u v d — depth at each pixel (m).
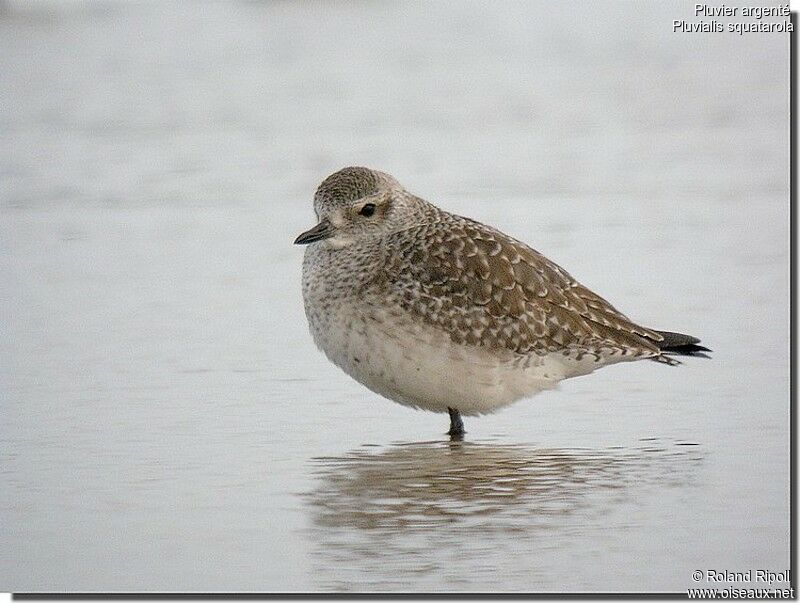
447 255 12.91
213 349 15.32
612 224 19.47
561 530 10.55
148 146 23.83
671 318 15.80
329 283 12.98
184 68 28.80
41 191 21.55
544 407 13.78
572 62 29.39
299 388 14.25
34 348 15.32
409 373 12.83
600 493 11.37
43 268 18.27
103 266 18.33
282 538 10.46
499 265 13.00
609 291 16.69
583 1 34.19
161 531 10.60
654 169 22.25
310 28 32.44
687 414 13.38
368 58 29.92
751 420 13.17
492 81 28.02
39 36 31.03
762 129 24.50
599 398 13.95
